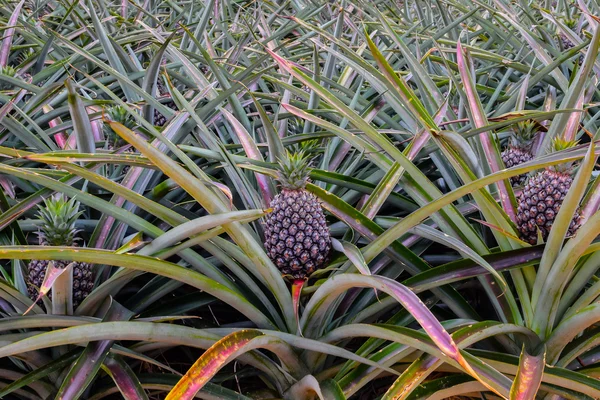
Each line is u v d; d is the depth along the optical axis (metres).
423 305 0.88
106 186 1.04
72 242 1.14
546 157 1.05
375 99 1.51
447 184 1.54
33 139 1.45
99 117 1.51
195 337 1.05
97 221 1.35
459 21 1.95
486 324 1.04
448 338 0.85
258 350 1.17
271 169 1.25
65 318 1.08
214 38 2.48
